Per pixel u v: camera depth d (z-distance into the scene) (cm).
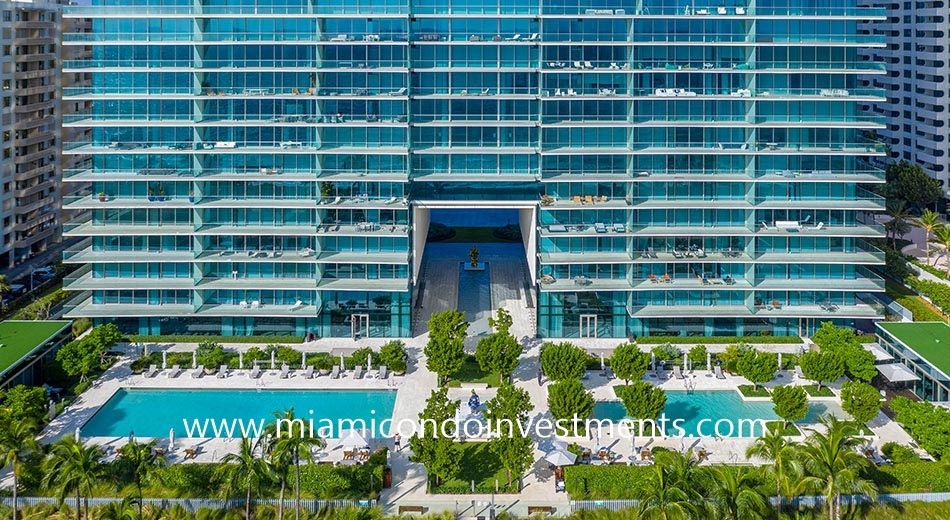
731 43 10431
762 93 10619
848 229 10750
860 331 10912
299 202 10725
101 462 7556
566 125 10625
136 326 10938
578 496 7331
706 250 10856
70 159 15575
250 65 10644
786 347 10581
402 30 10650
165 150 10619
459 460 7438
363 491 7450
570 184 10825
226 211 10856
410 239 11044
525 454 7394
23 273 13550
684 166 10700
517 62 10831
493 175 10894
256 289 10831
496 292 12556
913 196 15550
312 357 10212
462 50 10794
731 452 8094
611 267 10881
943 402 8738
